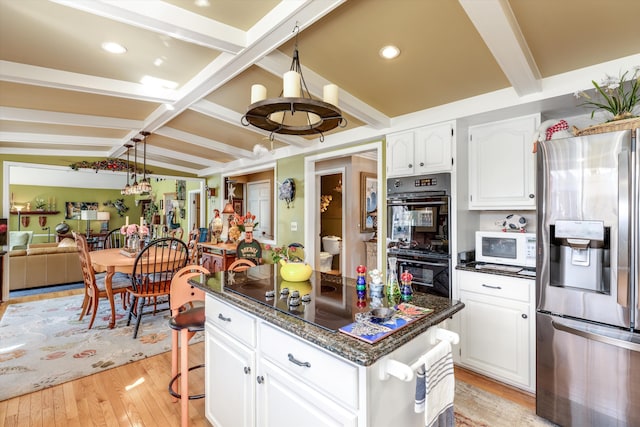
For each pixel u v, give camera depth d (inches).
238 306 63.4
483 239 110.9
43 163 214.4
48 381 99.9
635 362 68.2
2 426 79.3
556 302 79.5
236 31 76.6
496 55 75.2
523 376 93.4
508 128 106.9
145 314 153.1
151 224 359.3
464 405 88.1
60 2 60.3
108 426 79.7
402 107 117.1
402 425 50.4
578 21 67.2
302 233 181.8
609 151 70.4
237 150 195.5
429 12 67.3
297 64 71.0
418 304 62.1
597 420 73.3
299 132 74.8
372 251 209.3
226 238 237.0
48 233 380.8
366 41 78.3
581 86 85.5
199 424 80.4
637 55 78.6
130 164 251.8
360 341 44.9
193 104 119.9
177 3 68.1
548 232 80.4
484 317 101.4
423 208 117.6
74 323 150.3
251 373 62.0
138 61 94.3
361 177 210.4
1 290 187.6
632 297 68.1
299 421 51.3
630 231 67.7
